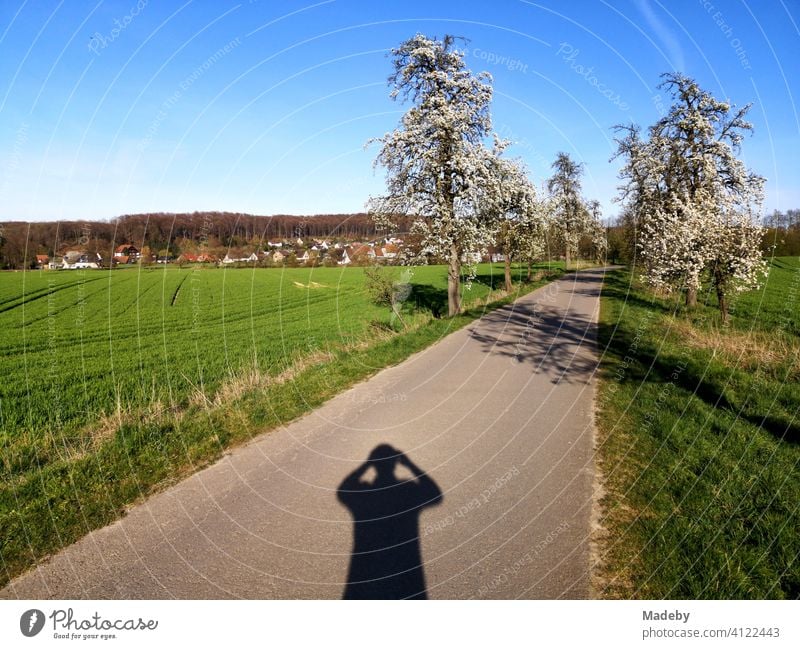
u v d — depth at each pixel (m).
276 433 6.61
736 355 9.70
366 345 12.59
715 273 15.05
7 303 28.62
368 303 26.41
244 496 4.88
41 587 3.66
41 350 16.91
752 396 7.25
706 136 17.08
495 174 17.00
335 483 5.12
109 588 3.62
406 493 4.87
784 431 5.95
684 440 5.80
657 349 10.83
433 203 17.09
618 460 5.39
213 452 6.00
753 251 14.34
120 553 4.00
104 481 5.19
